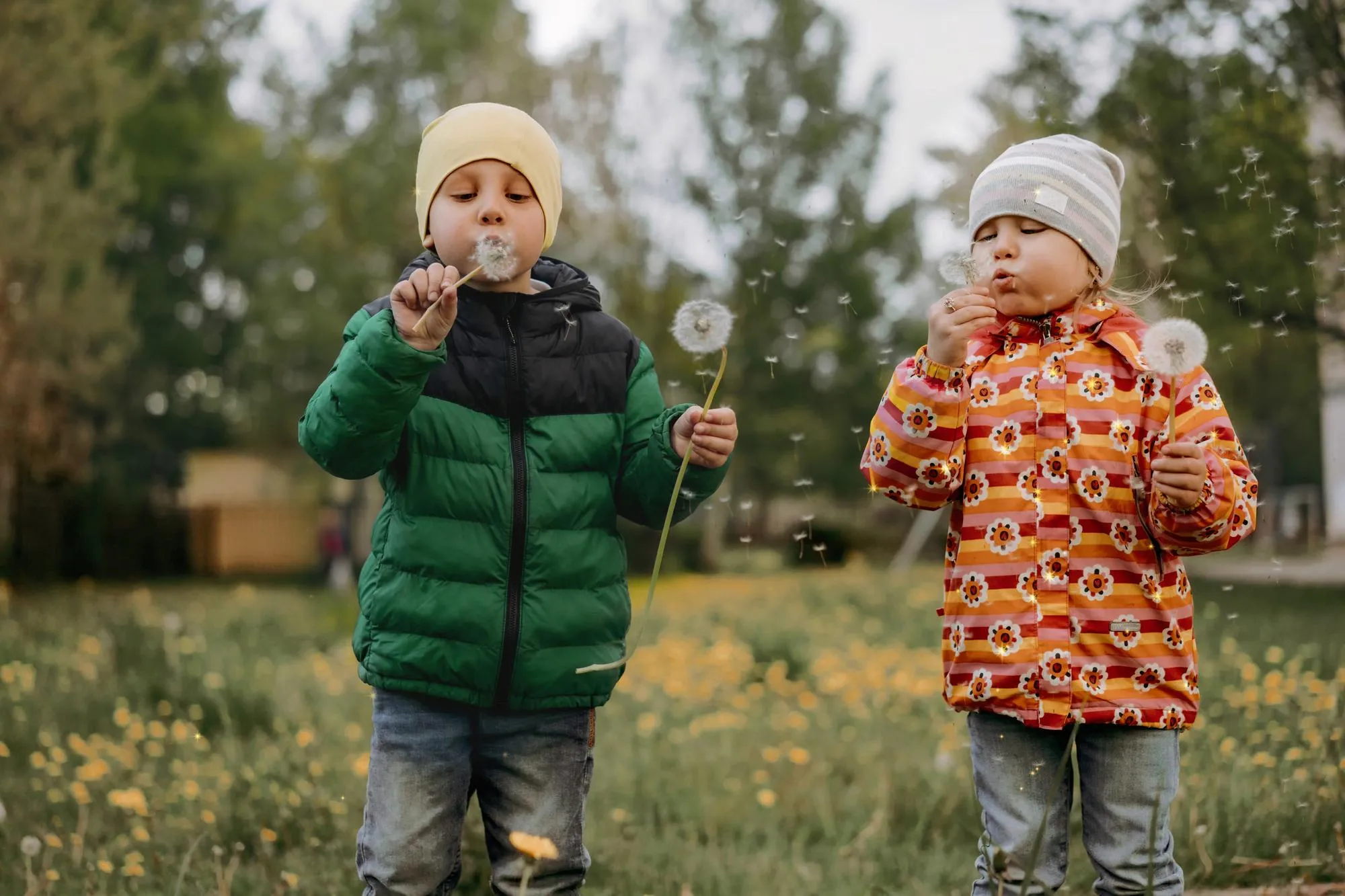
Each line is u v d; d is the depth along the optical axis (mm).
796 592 15680
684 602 15523
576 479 2879
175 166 26391
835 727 6328
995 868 2627
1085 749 2723
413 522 2795
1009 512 2730
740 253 25531
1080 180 2832
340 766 5121
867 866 3939
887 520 34531
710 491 2883
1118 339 2775
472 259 2820
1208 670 6434
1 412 15055
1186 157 8430
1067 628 2664
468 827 3916
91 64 15320
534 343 2893
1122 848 2646
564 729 2836
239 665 8281
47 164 14969
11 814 4379
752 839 4344
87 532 28312
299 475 29281
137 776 5016
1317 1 7734
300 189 27734
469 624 2740
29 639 9469
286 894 3615
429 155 2891
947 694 2781
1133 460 2717
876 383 28203
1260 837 3742
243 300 30219
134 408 28453
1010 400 2789
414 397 2678
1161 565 2703
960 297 2646
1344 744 4246
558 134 22562
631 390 2998
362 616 2854
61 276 15102
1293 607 9883
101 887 3590
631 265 23219
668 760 5320
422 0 24891
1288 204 8008
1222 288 9312
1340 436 20906
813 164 26250
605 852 4047
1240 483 2639
